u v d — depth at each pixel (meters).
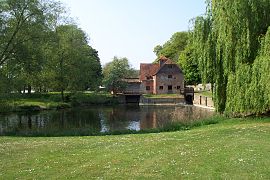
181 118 45.97
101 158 17.23
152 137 24.89
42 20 43.97
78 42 81.81
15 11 42.38
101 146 20.84
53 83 74.81
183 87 112.44
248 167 14.73
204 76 36.28
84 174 14.34
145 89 117.00
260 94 30.16
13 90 43.56
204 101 84.00
